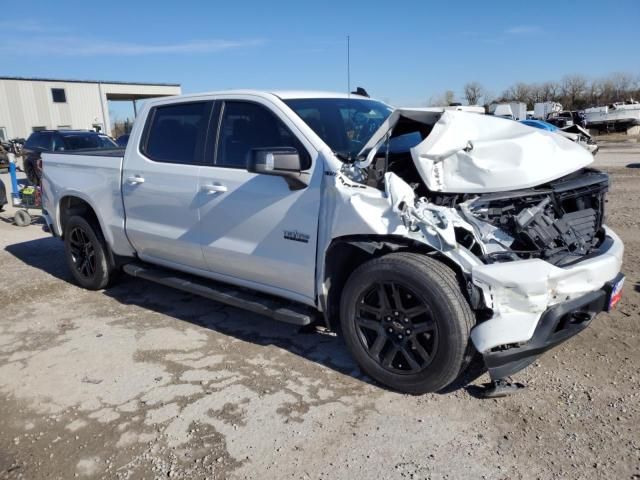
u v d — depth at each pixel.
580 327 3.33
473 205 3.24
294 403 3.40
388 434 3.04
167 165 4.53
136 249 5.05
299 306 3.94
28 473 2.86
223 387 3.63
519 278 2.96
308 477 2.73
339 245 3.53
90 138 15.03
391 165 3.73
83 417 3.34
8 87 37.56
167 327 4.70
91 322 4.85
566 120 35.44
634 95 67.00
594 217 3.70
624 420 3.07
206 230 4.26
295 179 3.61
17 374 3.92
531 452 2.84
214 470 2.82
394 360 3.51
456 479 2.68
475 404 3.29
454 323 3.06
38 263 6.89
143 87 44.34
